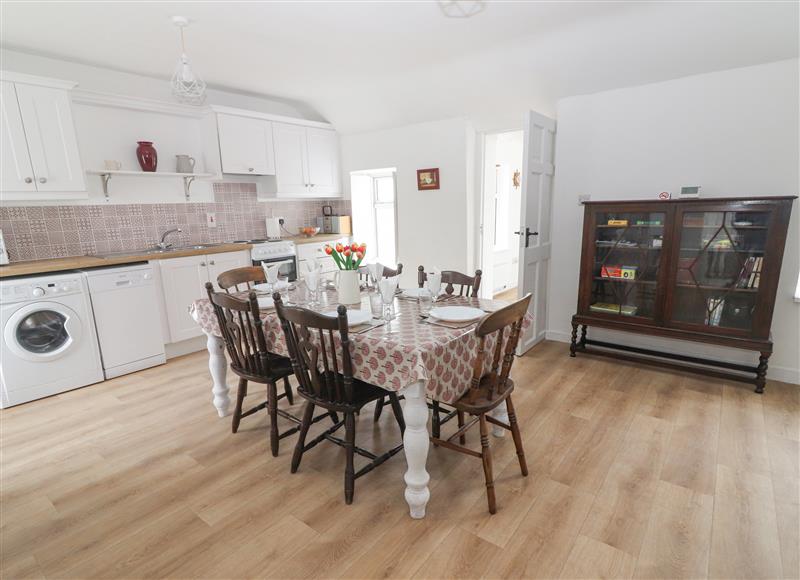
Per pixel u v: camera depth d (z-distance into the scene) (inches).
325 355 68.2
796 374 110.5
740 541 61.6
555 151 139.9
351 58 127.5
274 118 173.3
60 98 118.3
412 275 189.8
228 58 126.9
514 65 127.8
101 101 133.2
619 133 126.9
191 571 59.1
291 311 68.3
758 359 114.1
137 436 94.4
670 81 116.8
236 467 82.7
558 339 150.3
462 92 147.7
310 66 134.6
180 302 141.2
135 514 70.4
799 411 97.4
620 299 127.4
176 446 90.3
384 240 217.8
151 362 133.8
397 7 94.3
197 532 66.3
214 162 160.9
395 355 61.8
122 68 136.6
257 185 183.8
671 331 115.8
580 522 66.2
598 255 128.4
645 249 119.2
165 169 155.9
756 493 71.2
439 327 71.7
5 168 111.1
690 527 64.4
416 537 64.2
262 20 100.2
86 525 68.2
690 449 84.1
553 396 107.7
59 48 118.2
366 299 94.7
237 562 60.4
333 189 202.4
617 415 97.9
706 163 115.1
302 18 99.3
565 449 85.3
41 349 113.2
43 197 118.1
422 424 64.9
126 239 147.3
